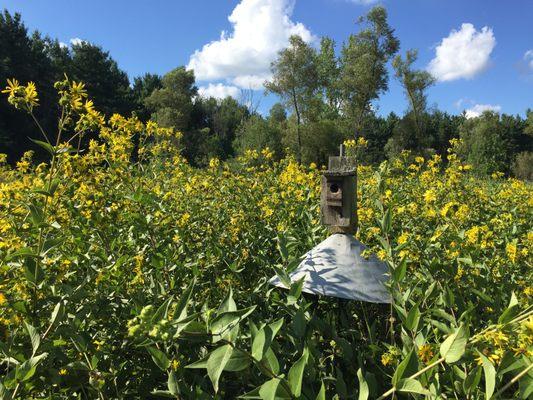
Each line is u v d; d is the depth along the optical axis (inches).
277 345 74.8
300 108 1497.3
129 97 2096.5
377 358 83.9
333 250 99.6
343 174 101.2
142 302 87.4
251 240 146.3
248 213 164.6
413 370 58.7
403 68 1672.0
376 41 1528.1
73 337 71.3
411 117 1720.0
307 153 1451.8
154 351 60.0
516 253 116.2
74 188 104.7
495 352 57.0
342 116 1673.2
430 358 66.7
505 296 97.0
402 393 70.5
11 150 1378.0
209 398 63.2
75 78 1784.0
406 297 77.9
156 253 104.0
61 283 83.9
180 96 1914.4
